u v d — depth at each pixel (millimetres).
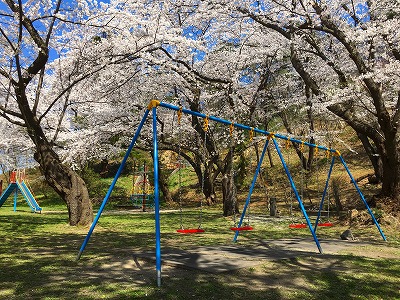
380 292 4188
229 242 7805
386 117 10344
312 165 23672
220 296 3754
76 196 10484
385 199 11055
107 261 5363
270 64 15477
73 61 11594
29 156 24828
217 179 25531
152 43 10750
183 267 4902
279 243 7699
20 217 14141
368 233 9625
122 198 24438
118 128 15445
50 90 15430
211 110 16547
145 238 8383
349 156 23594
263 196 20109
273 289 4066
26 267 5000
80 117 19500
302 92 17969
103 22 10875
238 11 11594
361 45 12977
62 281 4227
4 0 10055
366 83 10273
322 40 13859
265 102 17734
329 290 4156
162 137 16719
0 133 20172
